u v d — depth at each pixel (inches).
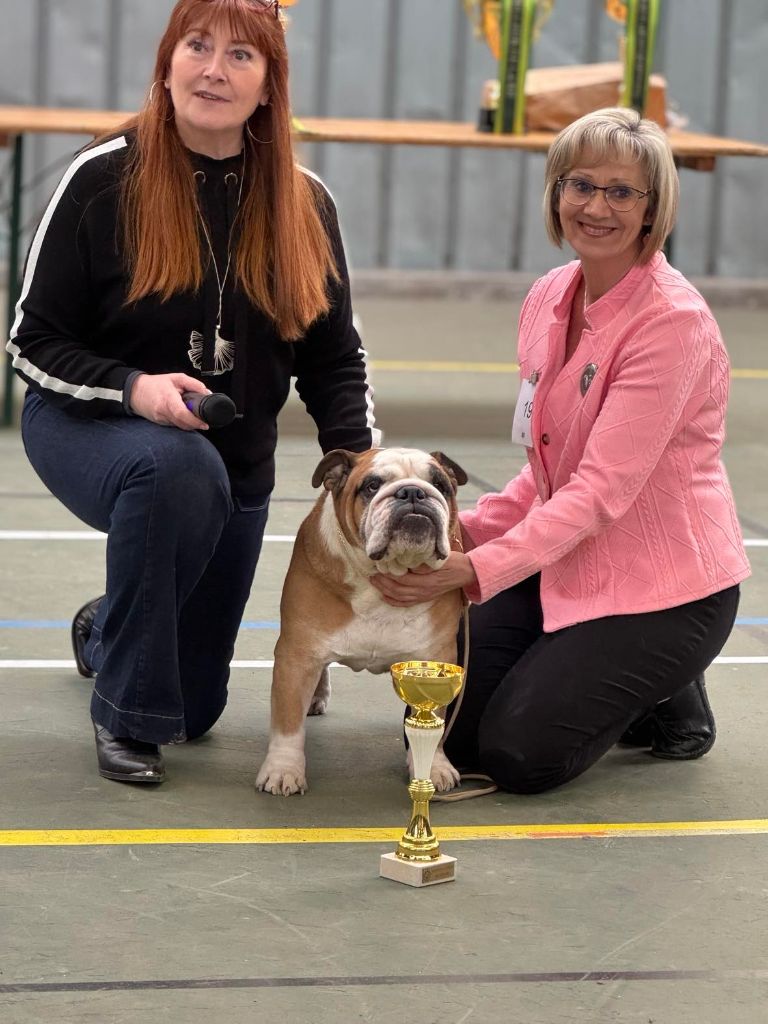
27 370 140.8
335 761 150.8
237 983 102.6
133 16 562.6
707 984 104.4
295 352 155.0
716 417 144.3
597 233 139.0
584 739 141.8
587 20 580.7
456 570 136.0
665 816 138.2
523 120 328.8
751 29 586.2
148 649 137.0
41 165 569.3
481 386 406.3
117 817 133.3
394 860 121.6
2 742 151.5
